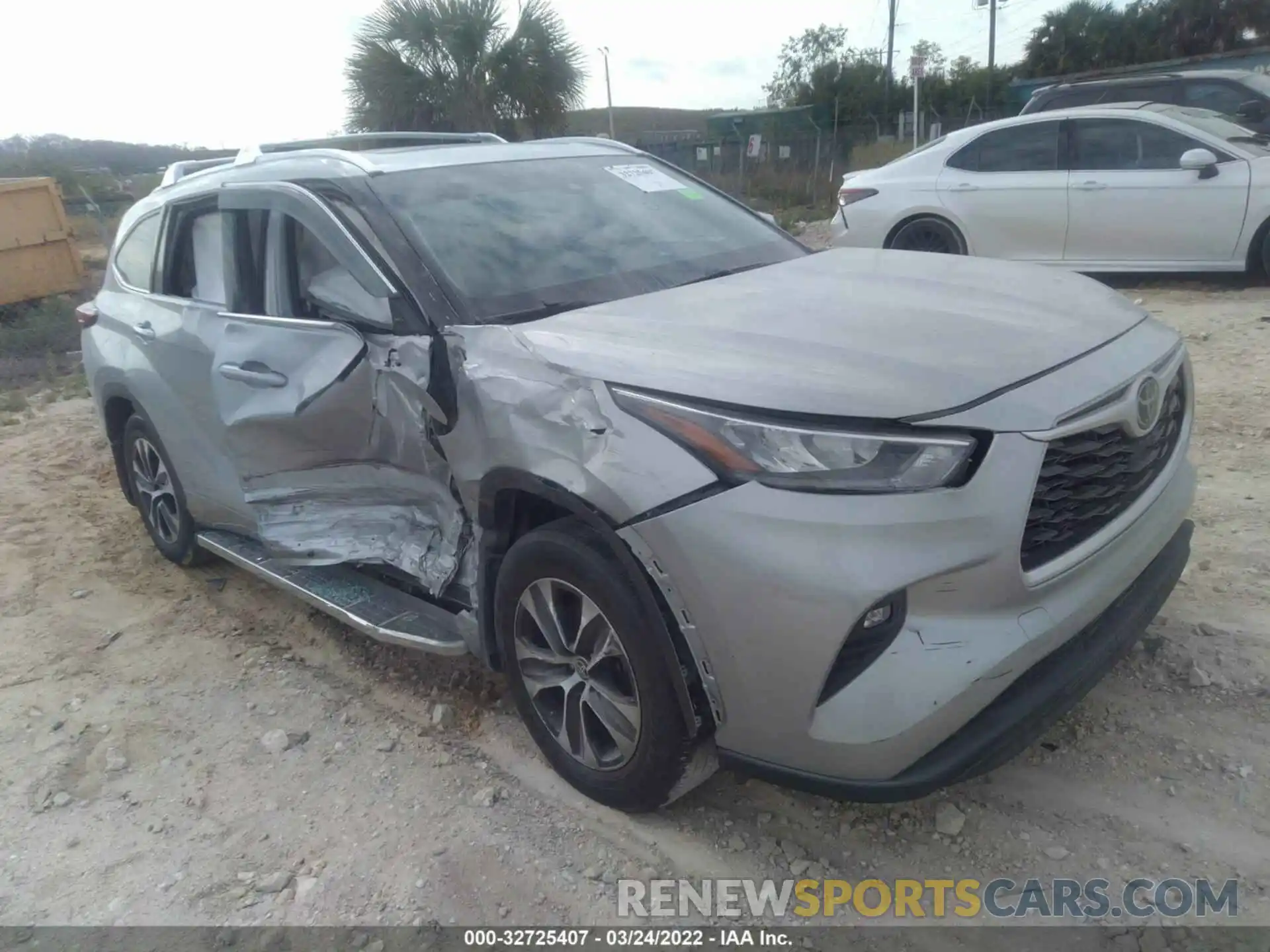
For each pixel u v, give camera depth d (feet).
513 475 9.63
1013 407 8.27
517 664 10.48
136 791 11.27
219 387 13.33
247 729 12.28
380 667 13.38
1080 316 10.09
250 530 14.44
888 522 7.87
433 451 10.87
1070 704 8.84
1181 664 11.48
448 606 11.80
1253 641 11.82
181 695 13.15
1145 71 88.84
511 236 12.00
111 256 17.62
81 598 16.25
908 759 8.07
